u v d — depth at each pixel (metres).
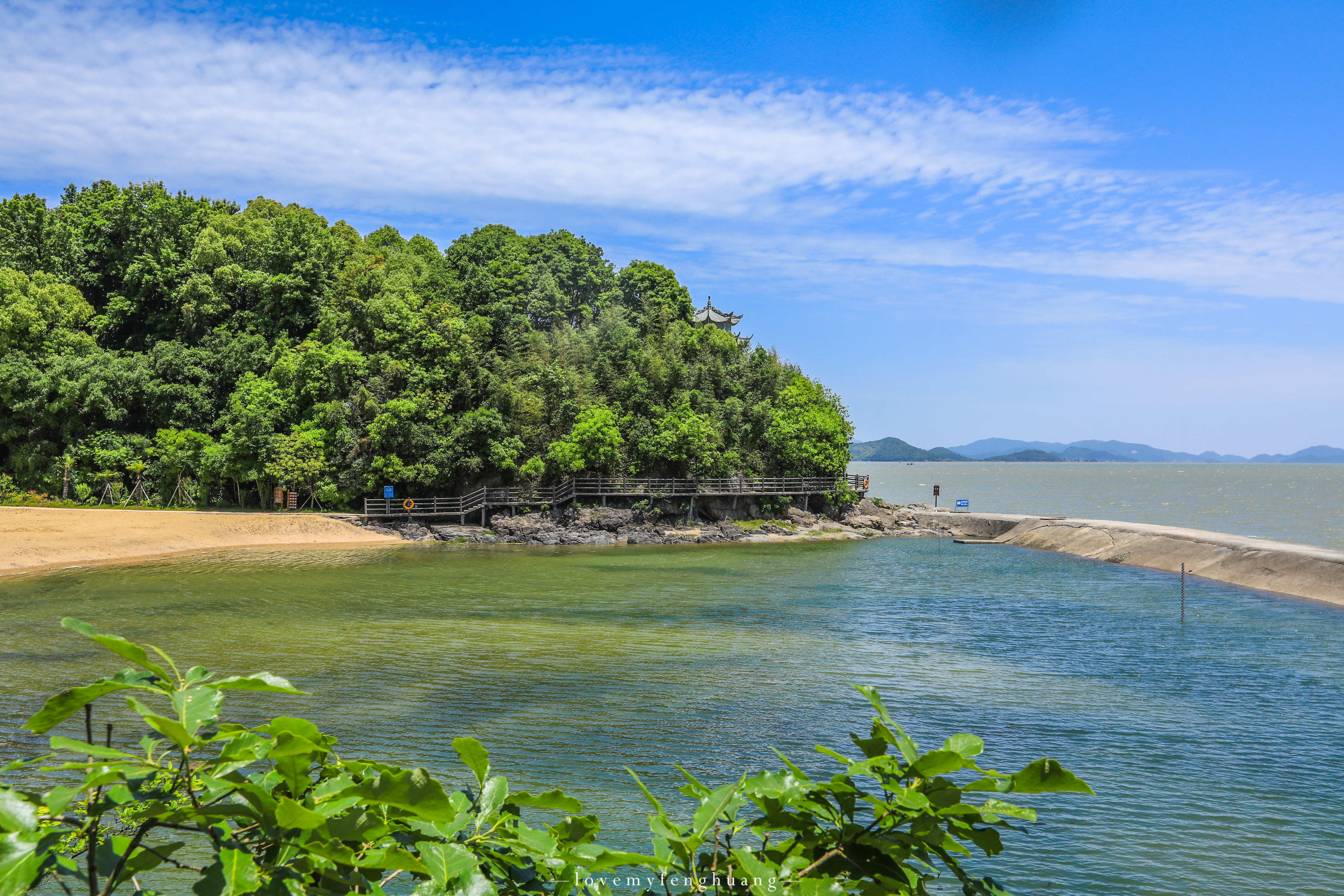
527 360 63.97
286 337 60.44
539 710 17.86
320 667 21.20
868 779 7.17
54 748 1.71
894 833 2.25
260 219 70.88
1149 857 11.71
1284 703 19.33
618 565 44.12
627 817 12.41
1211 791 14.08
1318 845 12.10
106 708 17.23
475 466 55.44
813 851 2.32
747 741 16.06
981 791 2.14
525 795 2.39
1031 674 21.84
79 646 22.91
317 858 1.86
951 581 39.19
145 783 1.82
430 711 17.62
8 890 1.50
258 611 28.88
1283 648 25.27
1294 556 37.66
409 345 57.19
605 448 58.34
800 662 22.70
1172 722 17.86
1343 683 21.23
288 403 55.28
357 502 55.47
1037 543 55.38
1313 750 16.12
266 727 1.88
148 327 63.31
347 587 34.31
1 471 54.56
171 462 53.12
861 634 26.64
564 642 24.66
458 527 54.78
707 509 63.22
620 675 20.88
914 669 22.23
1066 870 11.32
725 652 23.70
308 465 52.09
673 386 66.12
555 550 50.88
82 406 54.16
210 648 23.06
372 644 23.91
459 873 1.98
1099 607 32.19
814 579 39.31
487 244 78.00
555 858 2.22
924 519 69.69
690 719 17.39
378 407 54.00
